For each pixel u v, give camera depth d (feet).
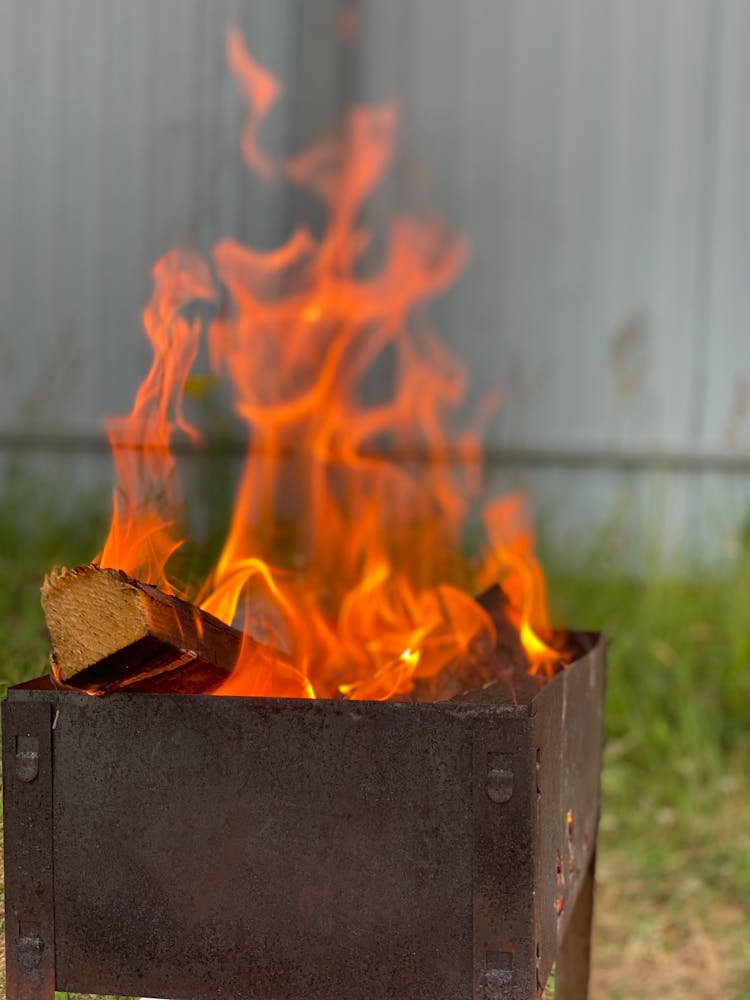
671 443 10.98
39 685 4.22
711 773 8.36
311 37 10.90
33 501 10.19
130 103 10.91
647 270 11.00
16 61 10.96
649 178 10.96
